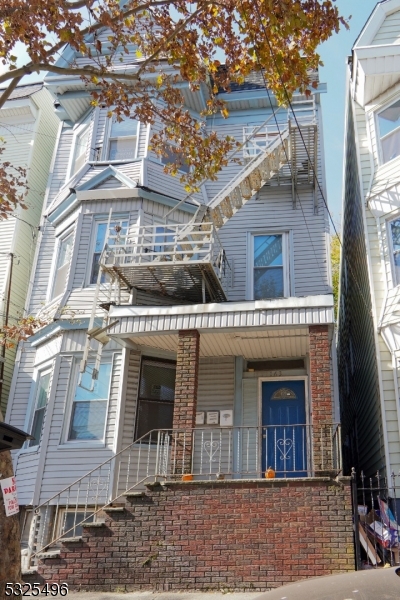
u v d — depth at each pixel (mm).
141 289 12414
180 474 9094
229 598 7371
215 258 12961
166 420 12070
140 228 12172
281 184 14188
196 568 8039
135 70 14914
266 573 7863
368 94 12523
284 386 12391
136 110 10039
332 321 10047
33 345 13617
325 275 13203
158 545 8250
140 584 8047
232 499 8344
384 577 3496
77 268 13383
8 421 13109
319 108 15219
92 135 15008
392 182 11570
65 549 8391
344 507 8008
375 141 12281
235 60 9453
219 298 12680
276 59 8500
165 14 9484
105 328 10867
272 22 7637
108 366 12227
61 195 14930
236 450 11836
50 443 11773
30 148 17047
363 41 12688
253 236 14016
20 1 7586
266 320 10297
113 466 11242
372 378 11742
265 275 13562
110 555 8281
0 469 6324
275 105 15508
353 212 15328
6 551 5969
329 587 3572
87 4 8242
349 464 18594
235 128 15445
